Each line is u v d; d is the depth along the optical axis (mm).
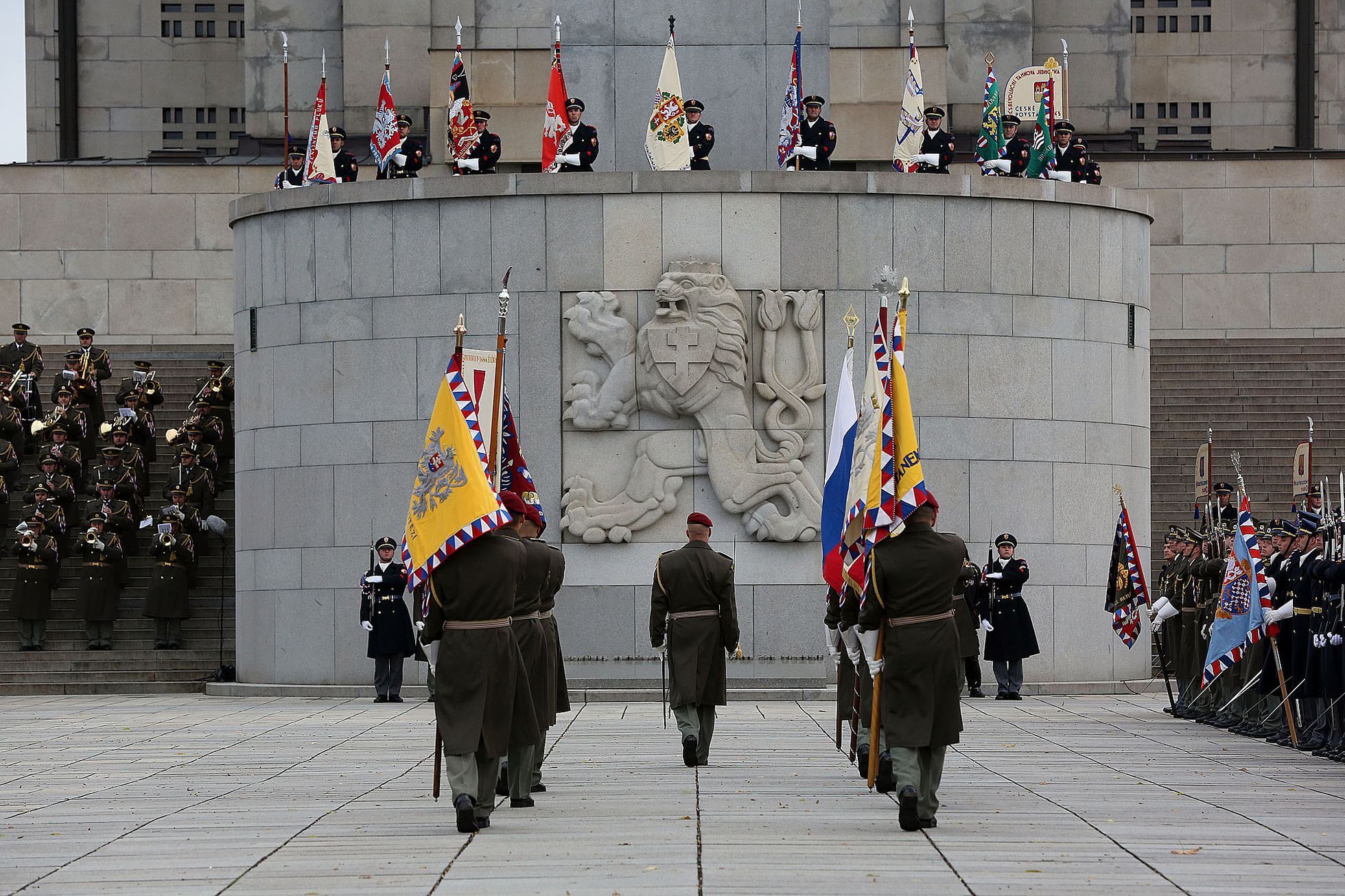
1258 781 17609
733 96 32875
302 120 53656
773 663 28922
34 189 50844
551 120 32125
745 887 11539
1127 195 31703
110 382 45125
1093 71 54969
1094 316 31062
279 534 31031
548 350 29375
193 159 52438
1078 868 12289
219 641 34125
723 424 28953
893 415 14758
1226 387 44156
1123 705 27938
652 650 28875
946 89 49250
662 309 28844
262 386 31500
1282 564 23016
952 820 14742
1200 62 58469
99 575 33500
